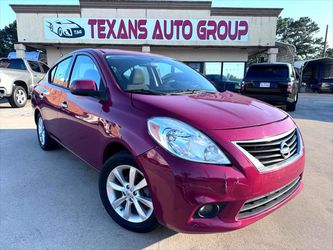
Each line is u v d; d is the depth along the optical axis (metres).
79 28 16.16
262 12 16.48
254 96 9.95
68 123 3.47
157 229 2.61
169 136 2.11
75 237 2.47
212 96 2.94
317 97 19.70
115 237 2.49
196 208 2.03
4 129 6.36
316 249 2.42
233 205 2.07
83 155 3.21
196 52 17.86
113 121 2.55
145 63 3.37
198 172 2.00
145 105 2.43
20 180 3.59
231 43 16.67
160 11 16.36
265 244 2.47
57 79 4.09
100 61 3.12
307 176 4.05
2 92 9.27
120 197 2.64
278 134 2.33
